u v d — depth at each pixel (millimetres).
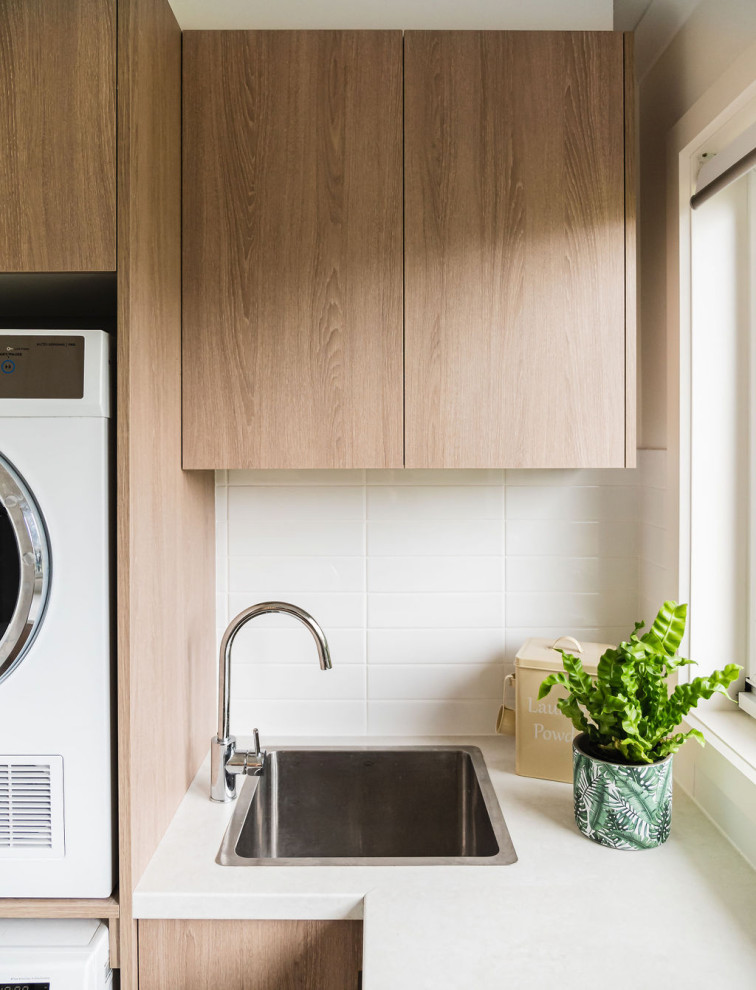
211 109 1388
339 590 1742
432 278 1391
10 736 1139
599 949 991
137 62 1163
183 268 1395
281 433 1396
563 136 1387
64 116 1144
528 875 1172
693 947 997
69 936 1125
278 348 1393
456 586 1746
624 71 1388
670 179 1507
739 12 1224
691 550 1459
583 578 1751
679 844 1271
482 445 1394
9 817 1144
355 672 1747
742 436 1454
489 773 1545
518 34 1388
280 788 1654
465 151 1387
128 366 1121
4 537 1135
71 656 1134
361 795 1659
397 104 1387
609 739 1307
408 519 1742
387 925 1044
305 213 1387
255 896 1128
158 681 1275
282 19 1643
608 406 1392
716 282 1446
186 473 1452
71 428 1130
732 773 1258
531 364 1391
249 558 1740
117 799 1168
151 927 1150
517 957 976
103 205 1137
